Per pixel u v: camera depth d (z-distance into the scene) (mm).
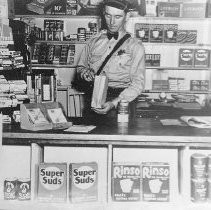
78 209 3109
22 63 3436
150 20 5617
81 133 2986
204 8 5496
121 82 4277
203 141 2922
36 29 5605
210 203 3088
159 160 3182
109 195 3154
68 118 3609
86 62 4582
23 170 3211
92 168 3154
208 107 5102
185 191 3123
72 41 5672
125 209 3100
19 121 3389
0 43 3309
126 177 3141
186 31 5551
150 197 3146
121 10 4242
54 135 2969
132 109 3602
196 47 5648
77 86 5637
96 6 5668
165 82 5590
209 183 3072
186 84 5617
